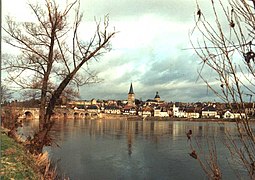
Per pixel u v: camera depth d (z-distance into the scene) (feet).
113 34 46.09
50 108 47.24
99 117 560.20
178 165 105.70
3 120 55.31
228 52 7.00
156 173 93.56
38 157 41.57
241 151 6.87
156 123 444.14
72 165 94.84
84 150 131.44
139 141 181.57
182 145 160.25
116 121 496.64
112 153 129.18
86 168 93.45
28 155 40.34
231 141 7.14
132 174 91.81
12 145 38.52
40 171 36.99
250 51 6.70
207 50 7.23
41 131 47.01
